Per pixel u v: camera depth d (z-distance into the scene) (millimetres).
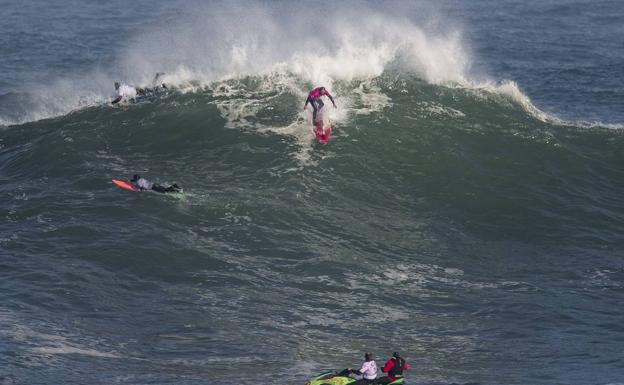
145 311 76125
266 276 83750
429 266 87875
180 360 67250
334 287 82438
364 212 98312
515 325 76250
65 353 66688
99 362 65625
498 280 85562
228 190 101188
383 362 68500
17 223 92875
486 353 70438
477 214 99625
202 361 67188
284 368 66250
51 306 75438
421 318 77438
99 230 90562
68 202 97875
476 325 76250
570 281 85812
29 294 77125
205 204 97125
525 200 102562
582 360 68875
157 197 98438
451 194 103250
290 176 104375
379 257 89062
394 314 77938
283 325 74938
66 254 85562
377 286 83125
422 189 104125
